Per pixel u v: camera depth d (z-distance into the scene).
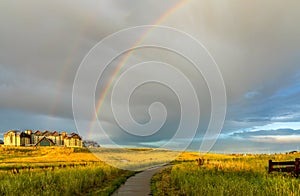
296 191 13.21
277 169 21.38
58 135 166.38
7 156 88.19
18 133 168.38
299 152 42.47
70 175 19.47
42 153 97.50
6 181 16.23
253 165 26.31
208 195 13.84
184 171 25.95
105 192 17.53
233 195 13.48
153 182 23.34
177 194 17.02
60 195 15.16
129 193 17.72
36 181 17.14
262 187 15.16
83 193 17.34
